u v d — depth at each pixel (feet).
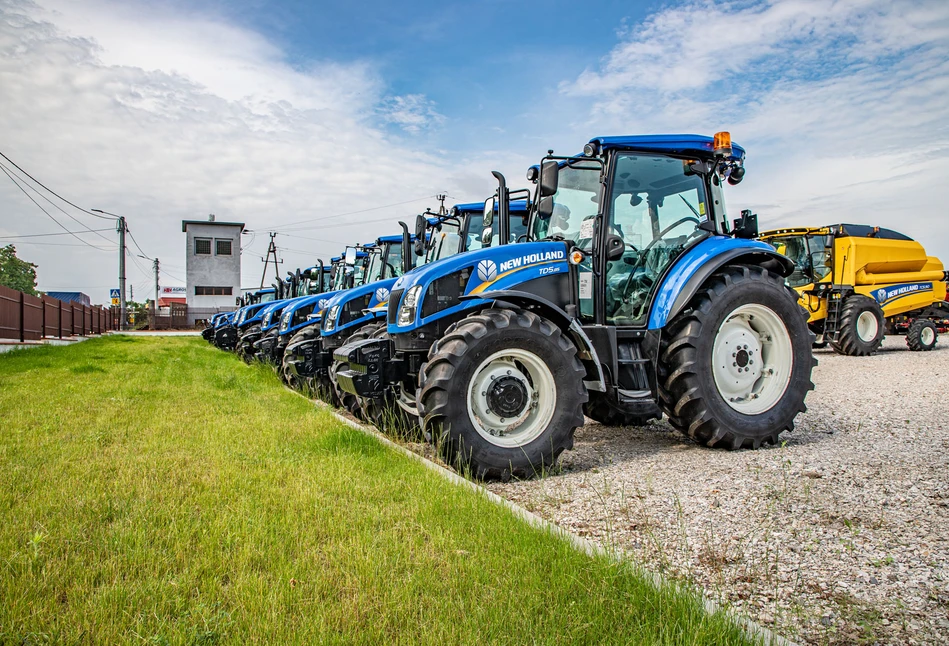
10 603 6.90
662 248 17.01
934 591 7.72
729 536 9.55
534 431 14.08
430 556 8.21
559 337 14.28
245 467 12.71
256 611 6.76
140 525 9.19
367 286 26.43
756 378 16.72
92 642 6.27
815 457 14.29
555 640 6.14
